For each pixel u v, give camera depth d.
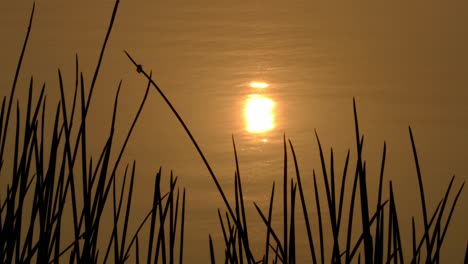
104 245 14.62
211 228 16.05
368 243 5.04
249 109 21.89
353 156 19.41
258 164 19.09
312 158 19.50
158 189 5.35
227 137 20.45
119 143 19.86
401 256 5.14
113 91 22.58
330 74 23.64
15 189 5.35
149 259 5.32
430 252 5.18
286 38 26.48
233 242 5.38
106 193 5.25
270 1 29.64
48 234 5.20
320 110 21.94
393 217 5.17
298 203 17.05
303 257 14.90
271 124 21.09
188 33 26.47
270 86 22.97
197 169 18.83
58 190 5.29
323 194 17.52
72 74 23.03
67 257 13.09
